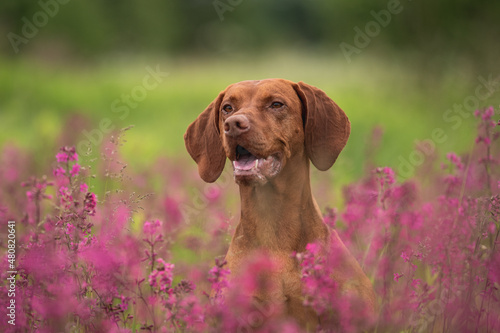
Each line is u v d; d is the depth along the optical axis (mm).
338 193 9711
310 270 4371
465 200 5836
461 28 21312
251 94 5914
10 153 10680
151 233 4555
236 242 5953
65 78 29781
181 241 7734
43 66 32594
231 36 68312
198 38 75062
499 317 4891
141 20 61188
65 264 4766
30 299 4660
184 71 37500
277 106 5801
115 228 5246
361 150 13203
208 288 5902
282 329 4871
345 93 25328
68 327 4488
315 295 4348
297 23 88875
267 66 38281
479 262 4891
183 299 4281
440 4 21906
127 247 4742
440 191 7621
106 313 4684
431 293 5297
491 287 4777
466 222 5555
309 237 5754
